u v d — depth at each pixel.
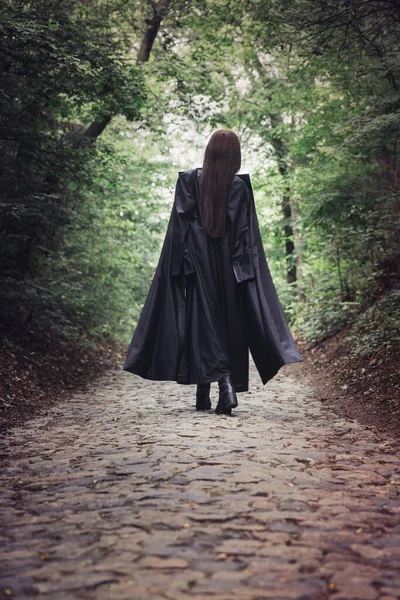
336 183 11.22
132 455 4.12
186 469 3.72
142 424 5.35
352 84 10.15
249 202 5.79
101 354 12.84
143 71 12.68
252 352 5.72
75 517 2.94
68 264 12.62
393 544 2.60
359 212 11.13
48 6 9.14
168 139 16.70
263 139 18.42
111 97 9.68
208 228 5.64
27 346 9.77
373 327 9.08
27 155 9.45
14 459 4.28
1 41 7.79
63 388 8.48
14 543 2.63
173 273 5.69
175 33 14.48
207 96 14.12
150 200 16.97
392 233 9.96
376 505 3.12
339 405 6.69
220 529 2.74
